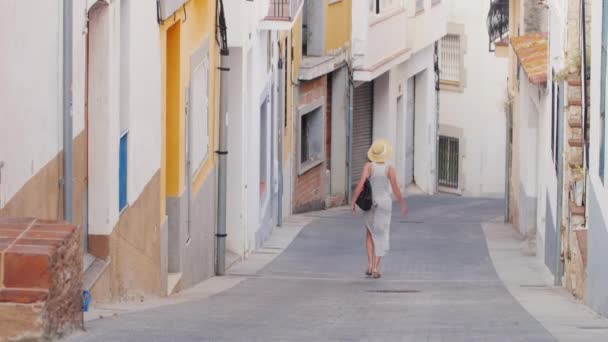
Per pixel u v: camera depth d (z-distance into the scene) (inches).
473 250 1154.0
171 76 733.9
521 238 1279.5
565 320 529.3
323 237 1242.6
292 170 1482.5
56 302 344.5
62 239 350.3
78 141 505.0
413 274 916.0
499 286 816.9
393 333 445.7
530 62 1125.7
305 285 802.8
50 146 456.8
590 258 641.0
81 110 508.4
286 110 1408.7
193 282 802.2
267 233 1219.2
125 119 599.5
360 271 936.3
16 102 408.5
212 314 520.7
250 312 546.6
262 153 1219.9
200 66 837.8
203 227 853.8
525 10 1401.3
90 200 549.0
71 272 361.4
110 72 550.6
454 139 2263.8
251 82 1075.3
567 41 816.9
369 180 874.1
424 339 420.8
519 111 1363.2
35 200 434.6
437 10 2094.0
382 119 1877.5
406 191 2068.2
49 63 453.4
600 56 624.4
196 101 815.1
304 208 1553.9
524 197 1275.8
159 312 511.2
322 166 1633.9
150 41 657.6
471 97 2236.7
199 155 834.8
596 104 639.1
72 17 479.2
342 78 1667.1
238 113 1031.6
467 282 852.6
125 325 423.5
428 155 2129.7
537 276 920.9
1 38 389.7
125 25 594.6
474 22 2223.2
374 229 874.8
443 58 2269.9
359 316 539.2
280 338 411.5
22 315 331.6
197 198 819.4
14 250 333.4
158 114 687.7
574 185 773.9
